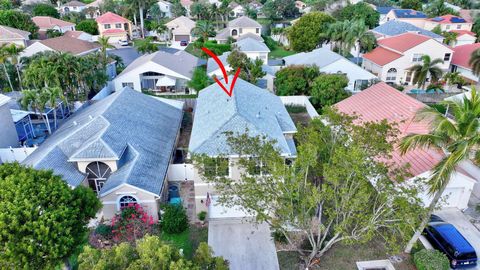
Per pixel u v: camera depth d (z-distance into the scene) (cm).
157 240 1379
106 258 1329
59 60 4303
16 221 1515
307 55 5966
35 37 7962
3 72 4906
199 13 11569
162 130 3409
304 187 1888
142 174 2597
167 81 5300
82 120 3288
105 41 5831
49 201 1725
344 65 5191
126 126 3091
